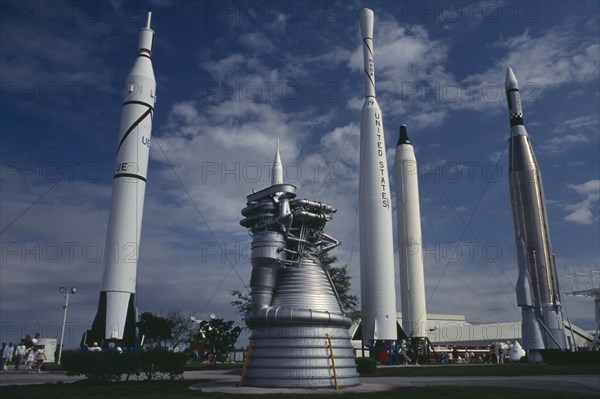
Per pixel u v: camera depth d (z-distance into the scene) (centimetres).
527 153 6103
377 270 4794
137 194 4469
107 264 4281
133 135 4559
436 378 2934
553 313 5641
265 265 2391
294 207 2525
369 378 2952
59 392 1962
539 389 2103
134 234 4384
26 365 3834
